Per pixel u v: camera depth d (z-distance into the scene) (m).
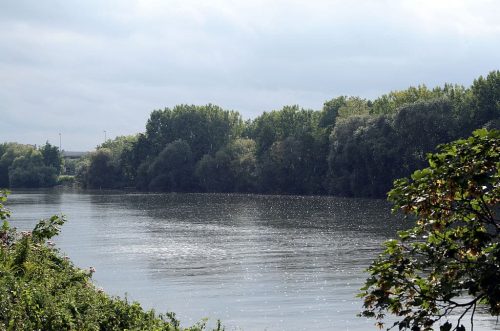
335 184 110.38
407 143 93.94
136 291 29.36
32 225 62.47
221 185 147.00
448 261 7.75
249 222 68.81
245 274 33.56
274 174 130.12
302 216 74.12
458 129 90.62
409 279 8.04
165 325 12.73
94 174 181.25
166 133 167.88
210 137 164.88
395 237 49.22
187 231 59.69
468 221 7.92
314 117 143.12
